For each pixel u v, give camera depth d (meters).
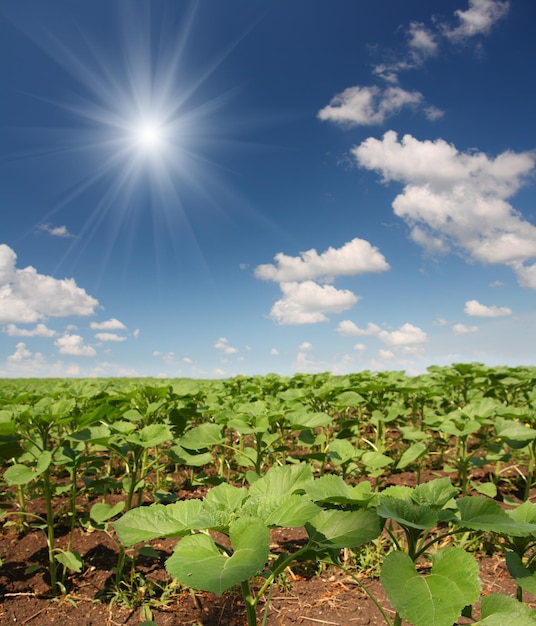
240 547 2.21
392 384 8.75
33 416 4.97
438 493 2.86
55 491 5.78
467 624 2.21
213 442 5.34
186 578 1.95
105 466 8.14
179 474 7.93
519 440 6.02
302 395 7.91
